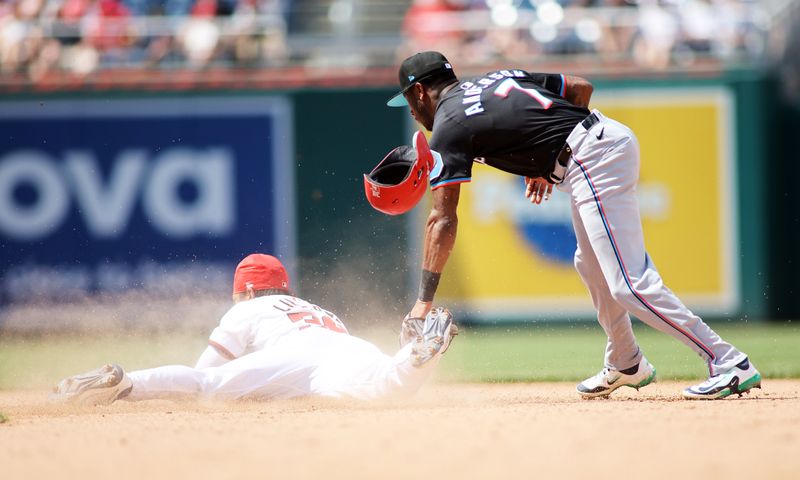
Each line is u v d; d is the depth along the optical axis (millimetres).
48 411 16562
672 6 45469
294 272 41188
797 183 41812
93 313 41344
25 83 41750
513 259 41000
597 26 45250
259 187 41781
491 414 14664
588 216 16469
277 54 45438
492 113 16312
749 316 41656
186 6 46344
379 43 45594
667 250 41625
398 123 41656
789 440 11641
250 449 11602
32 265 41375
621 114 41781
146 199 41750
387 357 17156
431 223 16328
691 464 10117
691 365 27016
